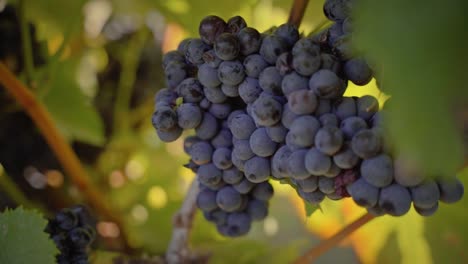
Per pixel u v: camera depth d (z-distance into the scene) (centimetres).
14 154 72
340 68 41
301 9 52
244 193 49
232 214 52
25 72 64
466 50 28
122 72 81
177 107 46
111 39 82
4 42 67
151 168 84
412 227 72
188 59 46
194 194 59
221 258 72
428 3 28
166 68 48
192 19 70
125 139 82
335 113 40
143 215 78
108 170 81
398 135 29
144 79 82
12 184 68
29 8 73
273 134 41
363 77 41
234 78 43
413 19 28
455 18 28
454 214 68
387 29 28
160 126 45
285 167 41
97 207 69
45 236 50
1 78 61
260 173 44
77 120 72
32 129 72
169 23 76
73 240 54
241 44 43
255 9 68
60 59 68
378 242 75
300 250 77
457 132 29
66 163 66
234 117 44
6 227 50
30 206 69
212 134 46
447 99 28
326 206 74
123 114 81
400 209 38
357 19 30
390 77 29
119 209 78
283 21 68
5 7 66
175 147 84
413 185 38
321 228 77
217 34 44
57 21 75
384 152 38
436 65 28
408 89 28
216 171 48
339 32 42
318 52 40
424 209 41
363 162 39
